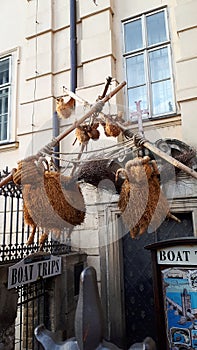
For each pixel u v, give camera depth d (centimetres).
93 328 74
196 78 391
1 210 446
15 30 584
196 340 238
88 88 457
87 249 401
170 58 445
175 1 462
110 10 495
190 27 415
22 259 295
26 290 314
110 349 72
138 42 481
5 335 270
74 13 514
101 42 479
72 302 361
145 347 72
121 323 371
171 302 254
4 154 519
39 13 552
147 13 482
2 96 562
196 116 379
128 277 398
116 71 475
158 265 265
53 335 87
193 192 345
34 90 514
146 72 457
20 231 418
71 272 365
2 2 614
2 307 267
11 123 533
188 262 252
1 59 585
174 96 427
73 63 486
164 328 252
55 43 529
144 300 384
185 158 328
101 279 386
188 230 372
